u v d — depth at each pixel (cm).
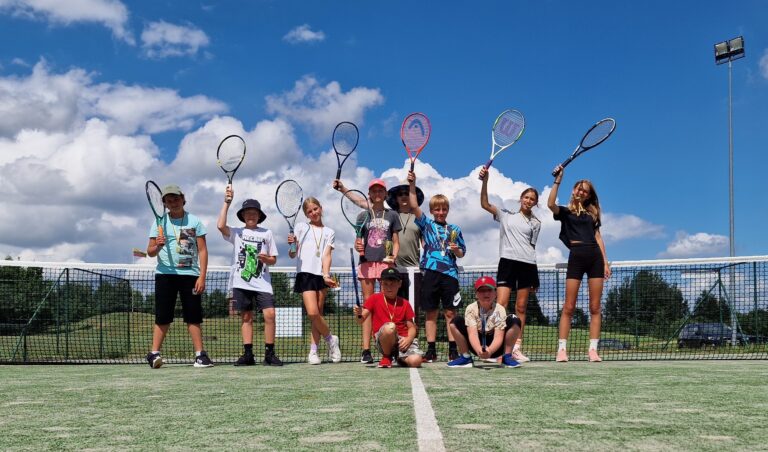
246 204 672
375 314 585
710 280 898
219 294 866
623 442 199
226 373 529
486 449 188
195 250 651
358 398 319
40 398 348
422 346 834
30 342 884
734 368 542
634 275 859
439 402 299
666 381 409
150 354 639
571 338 823
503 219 673
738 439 205
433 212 667
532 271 667
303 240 684
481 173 680
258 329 864
